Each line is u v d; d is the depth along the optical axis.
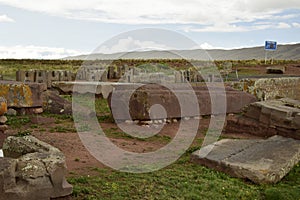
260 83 20.56
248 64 46.09
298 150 9.05
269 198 6.64
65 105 13.73
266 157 8.41
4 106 8.66
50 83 19.34
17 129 10.62
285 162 8.10
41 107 13.66
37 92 13.52
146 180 6.74
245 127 12.27
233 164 7.80
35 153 5.44
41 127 11.12
